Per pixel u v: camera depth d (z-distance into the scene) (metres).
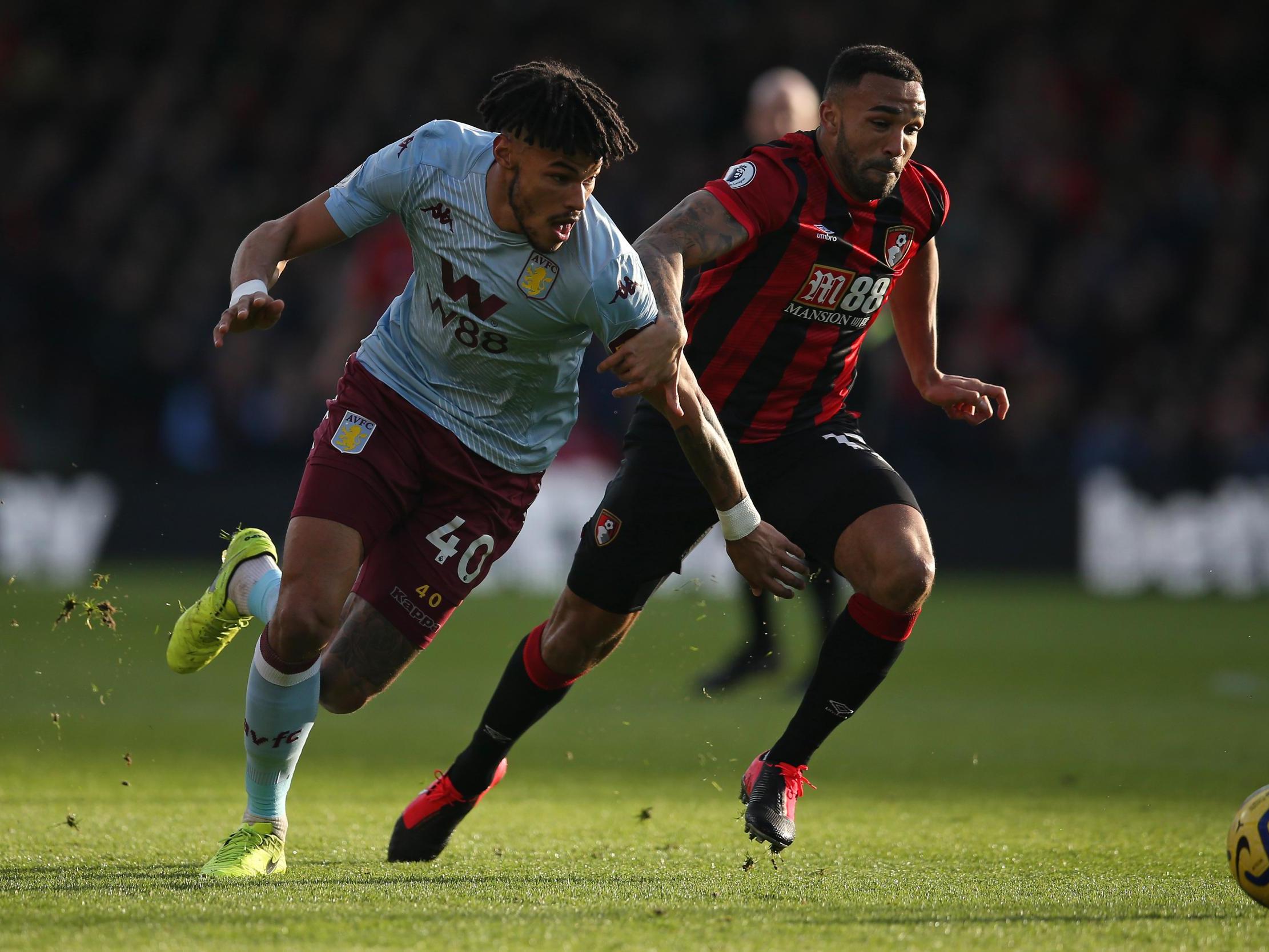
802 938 9.63
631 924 9.98
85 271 58.62
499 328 13.09
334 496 13.14
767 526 13.08
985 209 61.53
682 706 27.30
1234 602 47.88
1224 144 65.25
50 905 10.45
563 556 47.47
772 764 13.78
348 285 47.31
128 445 55.66
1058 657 34.97
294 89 65.44
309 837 14.80
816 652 27.36
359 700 14.28
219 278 59.31
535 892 11.37
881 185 14.06
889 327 27.53
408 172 12.99
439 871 12.71
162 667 31.97
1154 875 12.70
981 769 20.64
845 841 14.76
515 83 11.88
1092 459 54.12
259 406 53.16
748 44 65.62
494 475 14.00
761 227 13.99
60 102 65.06
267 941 9.31
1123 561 50.28
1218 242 61.47
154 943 9.22
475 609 43.00
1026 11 67.06
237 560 14.11
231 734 23.34
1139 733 24.27
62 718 25.05
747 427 14.55
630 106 64.69
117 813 15.73
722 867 13.07
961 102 66.69
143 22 66.69
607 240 12.73
